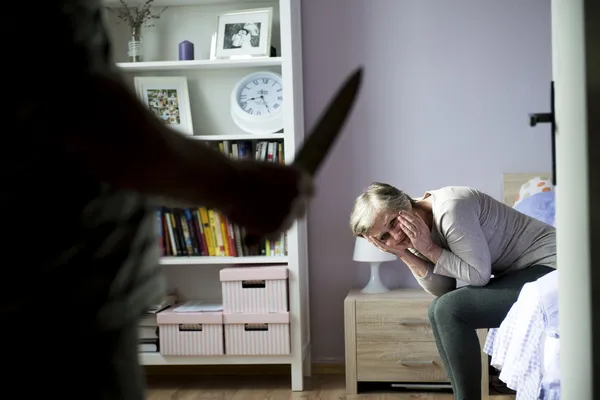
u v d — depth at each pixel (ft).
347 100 1.99
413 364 11.53
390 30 12.96
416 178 12.96
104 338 1.94
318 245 13.15
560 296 4.41
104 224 1.93
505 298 8.38
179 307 12.25
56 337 1.82
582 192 3.81
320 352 13.20
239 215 1.82
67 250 1.84
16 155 1.71
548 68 12.71
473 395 8.47
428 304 11.51
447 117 12.89
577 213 3.92
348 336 11.66
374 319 11.62
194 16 12.96
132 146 1.63
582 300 3.91
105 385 1.94
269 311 11.75
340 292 13.12
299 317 11.79
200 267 13.04
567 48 4.00
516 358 7.32
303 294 12.50
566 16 4.01
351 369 11.66
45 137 1.67
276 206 1.82
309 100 13.15
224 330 11.82
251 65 12.26
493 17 12.79
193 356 11.89
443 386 11.57
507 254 8.85
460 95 12.86
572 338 4.15
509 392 11.44
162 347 11.90
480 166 12.84
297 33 12.67
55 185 1.80
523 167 12.75
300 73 12.84
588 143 3.69
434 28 12.89
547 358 6.77
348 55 13.05
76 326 1.86
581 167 3.81
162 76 12.91
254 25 12.41
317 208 13.15
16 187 1.74
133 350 2.08
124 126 1.61
